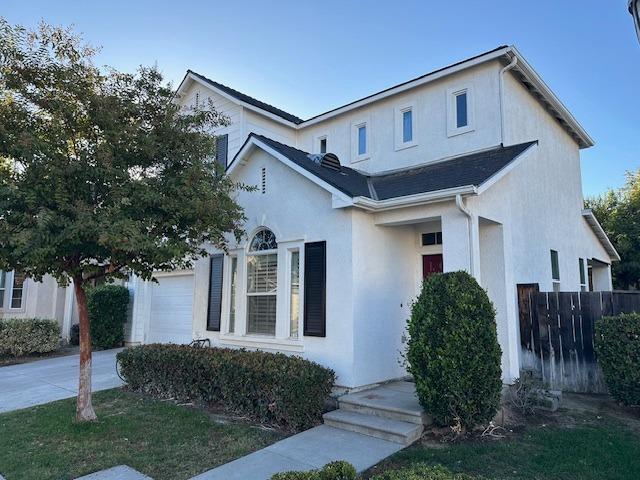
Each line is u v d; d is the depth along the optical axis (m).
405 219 8.12
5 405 8.22
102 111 6.41
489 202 8.12
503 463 5.12
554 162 12.73
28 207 5.70
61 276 6.96
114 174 6.24
